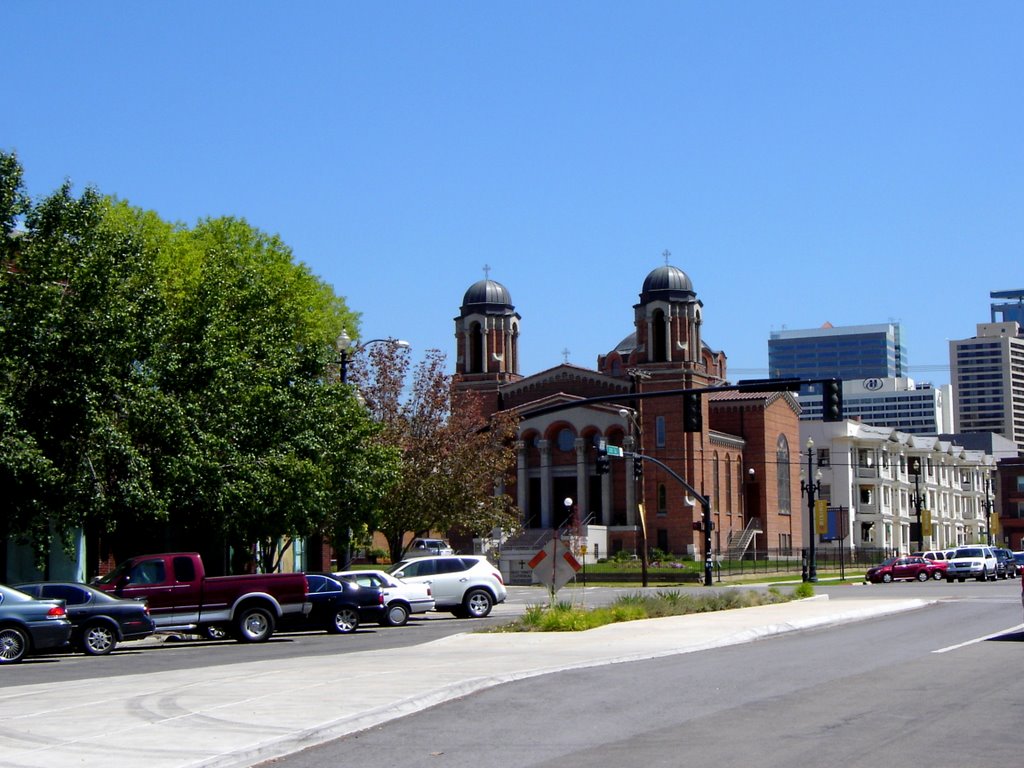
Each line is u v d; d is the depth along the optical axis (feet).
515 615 136.05
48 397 99.19
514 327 338.13
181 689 57.62
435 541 261.65
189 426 112.27
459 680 57.88
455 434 180.14
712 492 313.94
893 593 160.86
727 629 88.38
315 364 136.77
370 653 80.69
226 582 101.19
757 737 42.09
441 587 132.77
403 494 174.50
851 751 38.99
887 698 51.31
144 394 105.70
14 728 46.62
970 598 141.59
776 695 53.11
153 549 144.46
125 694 56.80
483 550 261.03
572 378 319.68
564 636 87.35
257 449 121.70
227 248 150.92
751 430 336.70
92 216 104.99
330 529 143.02
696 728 44.47
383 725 47.39
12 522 100.22
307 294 163.94
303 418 127.75
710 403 340.18
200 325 117.08
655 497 306.35
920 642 79.30
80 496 100.27
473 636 89.56
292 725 45.55
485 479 184.14
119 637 90.94
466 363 333.42
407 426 177.58
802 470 365.40
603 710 49.75
